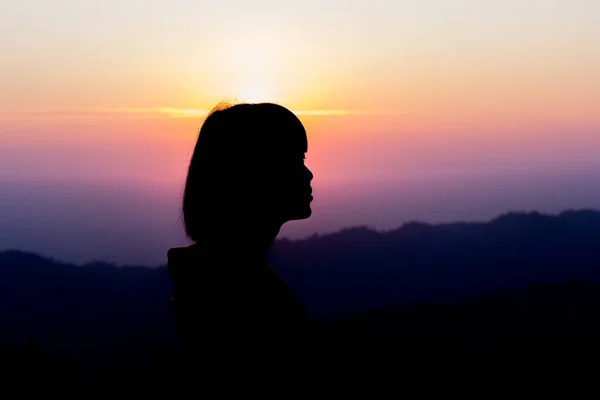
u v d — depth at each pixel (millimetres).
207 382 1266
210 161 1383
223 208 1353
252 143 1363
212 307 1271
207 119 1463
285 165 1386
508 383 5707
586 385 5750
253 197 1354
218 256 1342
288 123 1415
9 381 5766
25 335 25141
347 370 1295
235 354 1226
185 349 1381
